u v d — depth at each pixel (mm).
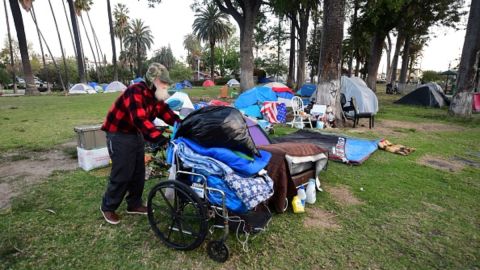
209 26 47562
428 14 20203
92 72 55156
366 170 5023
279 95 14156
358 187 4238
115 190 2926
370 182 4449
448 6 20562
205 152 2482
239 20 17109
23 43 24672
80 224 3068
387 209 3582
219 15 47531
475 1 11102
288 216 3324
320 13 24750
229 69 65438
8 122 9508
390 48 38281
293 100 9508
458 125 10242
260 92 11680
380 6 13211
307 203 3676
